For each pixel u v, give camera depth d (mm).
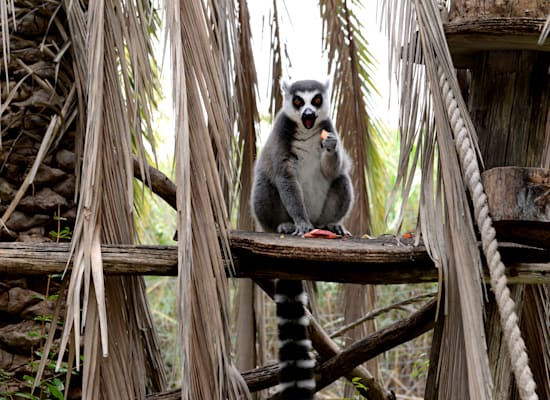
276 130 7809
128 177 4945
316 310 8734
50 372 6504
